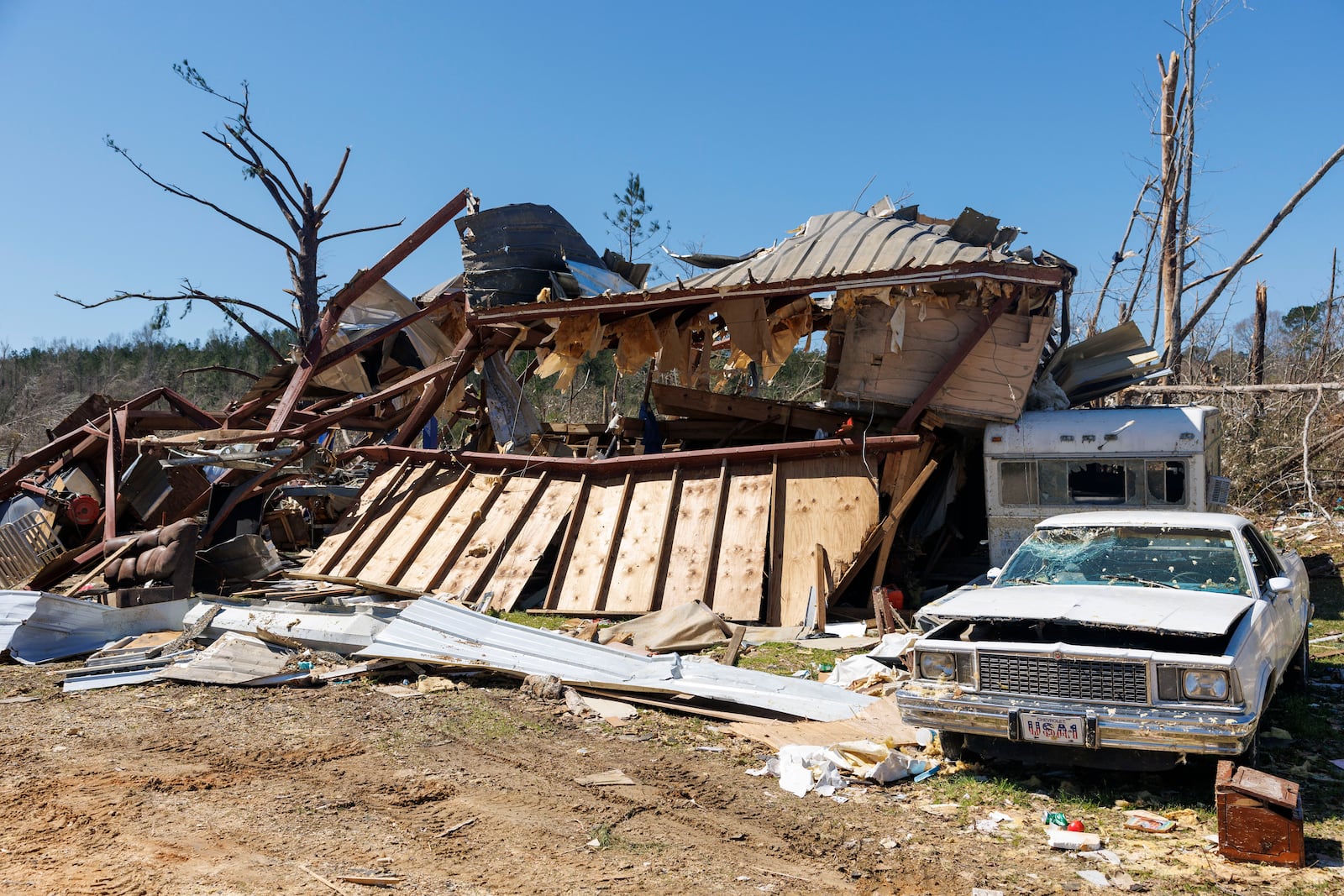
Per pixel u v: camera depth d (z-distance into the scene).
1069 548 7.12
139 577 10.96
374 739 6.70
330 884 4.20
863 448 11.79
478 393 22.14
